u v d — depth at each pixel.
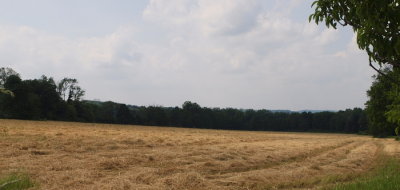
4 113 81.25
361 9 3.17
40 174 11.43
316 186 11.87
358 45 3.38
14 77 81.81
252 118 136.38
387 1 3.04
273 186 11.56
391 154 28.11
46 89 95.19
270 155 20.64
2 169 11.98
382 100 48.84
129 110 116.62
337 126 128.38
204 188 10.86
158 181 11.35
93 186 10.09
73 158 15.14
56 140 21.73
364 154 26.62
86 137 25.16
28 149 17.03
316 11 3.71
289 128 134.38
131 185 10.53
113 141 22.95
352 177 14.15
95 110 111.00
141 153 17.66
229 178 12.46
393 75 3.69
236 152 20.53
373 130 72.38
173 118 126.12
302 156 22.89
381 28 3.16
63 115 99.19
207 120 130.38
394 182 9.74
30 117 85.31
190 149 21.31
